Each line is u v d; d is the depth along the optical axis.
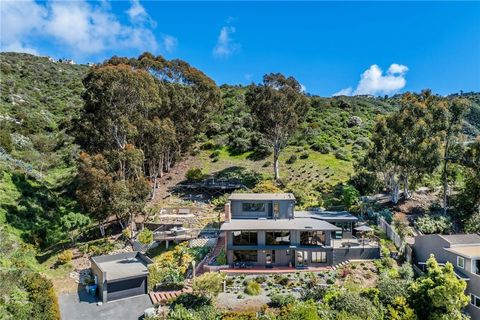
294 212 46.62
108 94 47.41
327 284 33.34
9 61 126.50
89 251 41.78
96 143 50.28
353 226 43.38
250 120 82.69
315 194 54.78
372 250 38.00
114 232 46.19
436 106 47.59
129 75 47.47
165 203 52.91
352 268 36.00
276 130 59.41
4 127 75.44
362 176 54.28
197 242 41.91
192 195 55.91
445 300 28.92
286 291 32.50
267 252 38.19
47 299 30.39
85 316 30.50
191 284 33.84
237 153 72.56
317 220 41.59
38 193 53.19
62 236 45.47
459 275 33.50
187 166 66.94
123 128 47.19
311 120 89.44
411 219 46.97
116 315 30.67
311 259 37.72
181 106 58.12
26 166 61.12
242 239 38.53
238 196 44.16
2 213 44.78
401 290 31.73
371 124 89.75
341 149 72.25
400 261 38.56
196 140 76.75
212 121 84.56
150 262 36.97
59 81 121.19
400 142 48.38
